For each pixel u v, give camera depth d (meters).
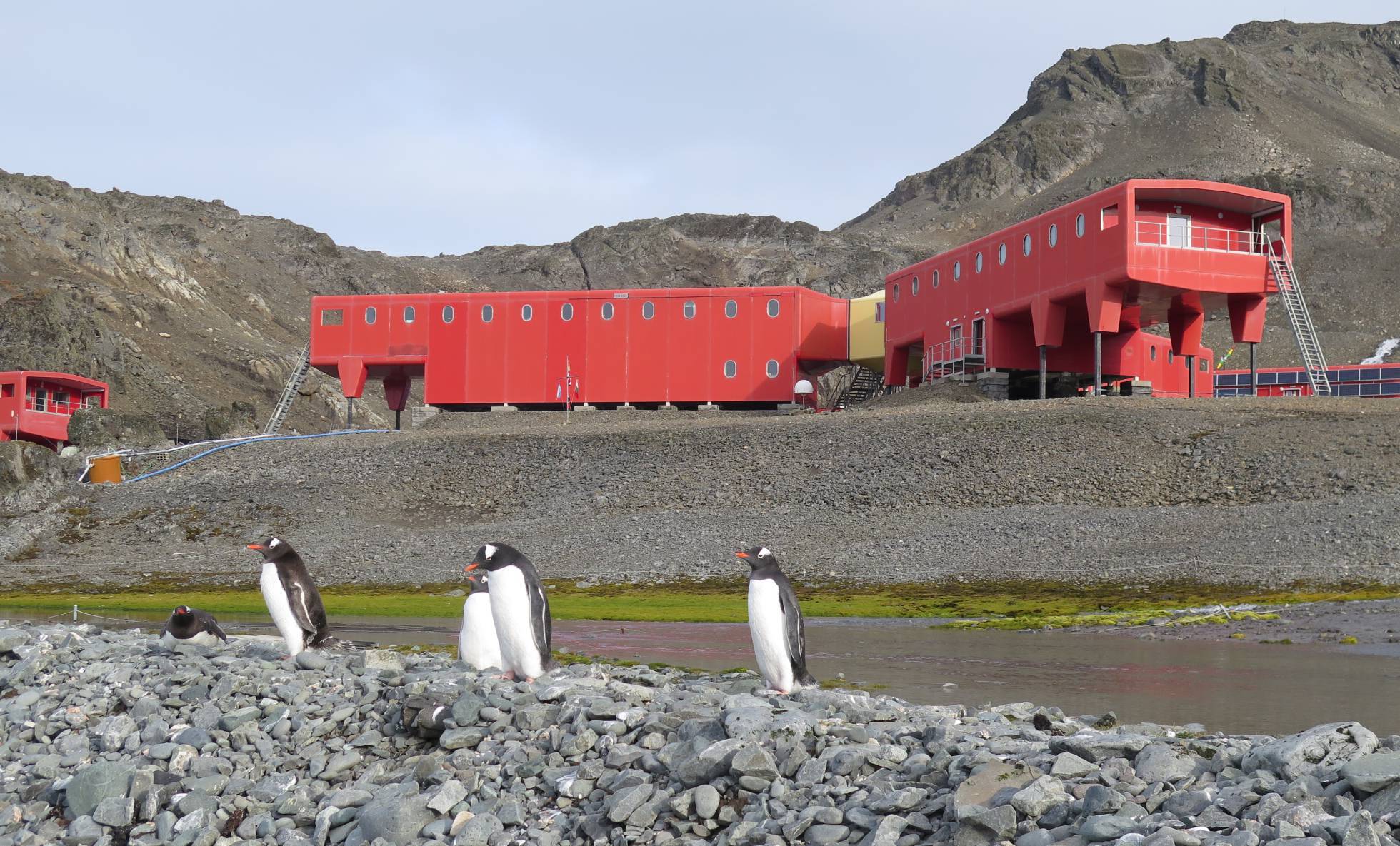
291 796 12.29
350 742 13.64
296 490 68.75
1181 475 54.84
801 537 53.53
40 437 95.94
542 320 86.88
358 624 34.81
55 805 13.10
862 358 88.62
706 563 50.25
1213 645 27.44
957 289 78.56
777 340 85.31
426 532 60.78
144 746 14.20
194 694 15.62
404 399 97.69
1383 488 48.91
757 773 10.52
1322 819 8.01
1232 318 69.75
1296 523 45.97
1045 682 20.09
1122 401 64.88
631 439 70.56
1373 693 18.39
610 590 46.81
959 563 46.84
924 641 29.05
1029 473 57.22
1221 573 41.50
